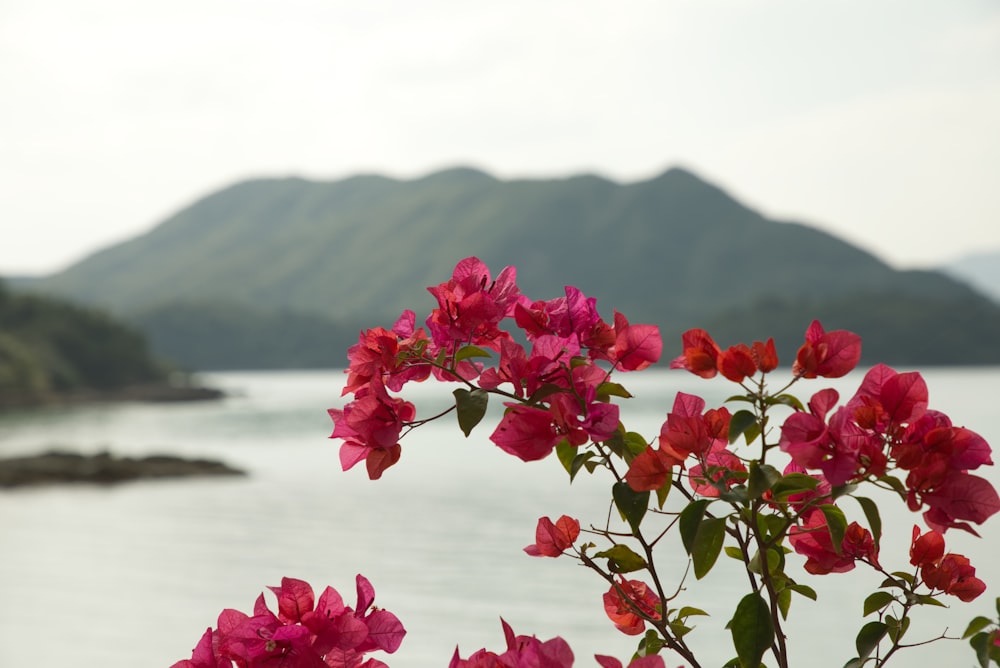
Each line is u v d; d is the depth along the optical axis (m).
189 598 11.87
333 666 1.34
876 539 1.24
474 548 14.86
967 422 32.75
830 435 1.24
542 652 1.17
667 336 183.50
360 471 27.78
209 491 23.48
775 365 1.29
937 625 8.64
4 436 41.94
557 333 1.47
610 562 1.46
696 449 1.33
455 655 1.25
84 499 22.12
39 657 9.23
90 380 83.56
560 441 1.40
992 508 1.23
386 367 1.44
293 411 62.72
